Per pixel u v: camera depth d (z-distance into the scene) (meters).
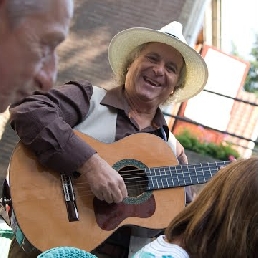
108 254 2.49
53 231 2.34
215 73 10.56
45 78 0.93
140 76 2.59
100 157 2.40
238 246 1.53
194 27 7.22
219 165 2.67
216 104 10.04
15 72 0.88
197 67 2.74
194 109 9.66
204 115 9.82
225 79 10.52
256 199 1.54
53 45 0.91
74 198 2.39
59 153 2.32
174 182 2.59
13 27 0.85
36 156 2.37
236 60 10.63
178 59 2.67
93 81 6.70
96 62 6.84
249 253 1.54
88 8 7.11
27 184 2.35
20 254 2.40
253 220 1.54
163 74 2.59
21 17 0.85
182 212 1.67
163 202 2.56
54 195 2.37
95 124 2.52
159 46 2.64
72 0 0.91
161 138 2.67
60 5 0.87
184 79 2.81
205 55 10.72
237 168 1.61
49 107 2.36
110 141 2.53
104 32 7.02
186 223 1.65
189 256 1.61
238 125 10.50
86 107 2.49
